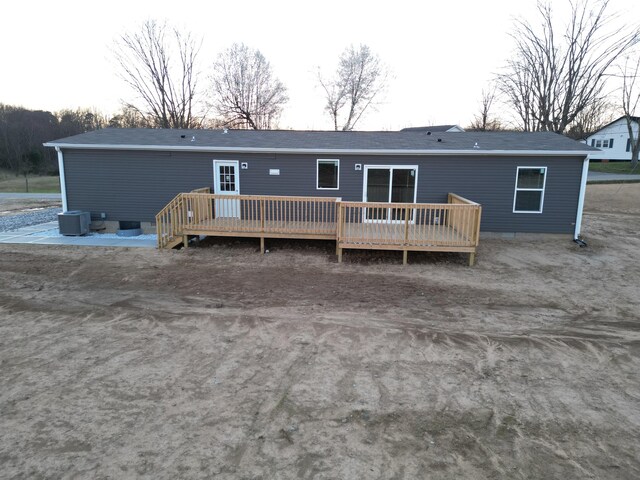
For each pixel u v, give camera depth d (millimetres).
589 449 3648
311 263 10016
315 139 13625
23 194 27391
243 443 3668
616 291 8141
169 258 10188
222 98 39219
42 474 3262
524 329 6242
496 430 3893
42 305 6973
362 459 3488
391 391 4520
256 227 10875
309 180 12578
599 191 23375
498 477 3301
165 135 14102
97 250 10773
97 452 3525
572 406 4293
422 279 8820
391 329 6125
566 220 12281
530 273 9328
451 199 12055
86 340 5688
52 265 9359
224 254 10680
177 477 3252
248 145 12648
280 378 4762
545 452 3602
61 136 47250
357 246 10047
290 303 7230
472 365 5105
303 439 3732
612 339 5898
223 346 5543
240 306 7059
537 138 13555
